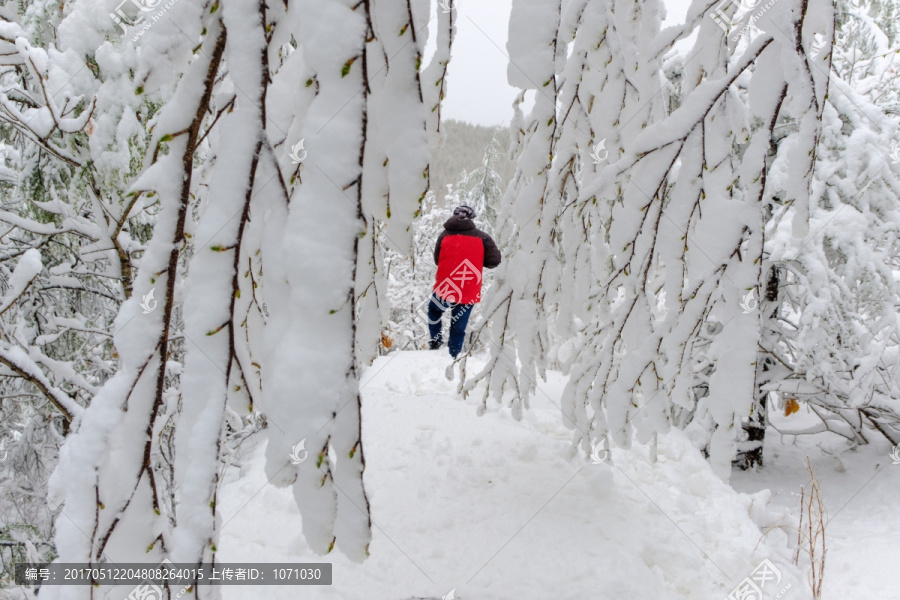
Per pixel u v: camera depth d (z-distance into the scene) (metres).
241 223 0.83
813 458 5.10
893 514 3.73
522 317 2.43
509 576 2.14
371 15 0.90
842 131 4.04
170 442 2.98
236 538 2.29
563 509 2.61
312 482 0.80
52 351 3.72
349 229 0.76
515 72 1.34
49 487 0.88
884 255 4.06
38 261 2.53
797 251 3.77
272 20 0.92
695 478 3.14
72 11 2.46
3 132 3.19
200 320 0.83
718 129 1.54
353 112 0.76
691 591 2.30
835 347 3.92
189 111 0.89
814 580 2.79
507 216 2.59
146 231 3.33
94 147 2.49
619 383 1.91
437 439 3.22
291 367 0.75
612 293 2.40
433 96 1.22
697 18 1.65
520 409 2.62
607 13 1.70
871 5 5.30
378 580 2.08
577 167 2.31
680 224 1.60
